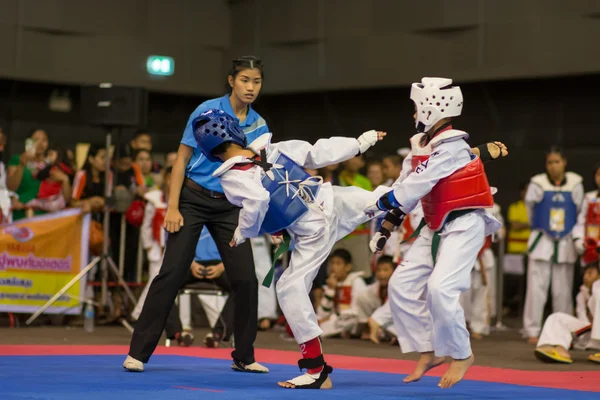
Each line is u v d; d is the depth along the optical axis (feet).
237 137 14.28
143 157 33.27
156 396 12.30
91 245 31.09
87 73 42.34
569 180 29.22
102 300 28.58
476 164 13.65
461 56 40.04
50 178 31.17
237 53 45.19
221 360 19.29
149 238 29.81
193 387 13.67
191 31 44.78
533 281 29.19
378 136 14.76
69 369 16.19
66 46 41.98
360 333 28.48
